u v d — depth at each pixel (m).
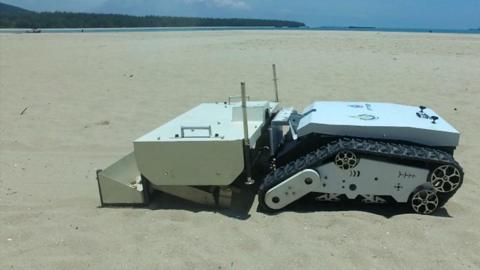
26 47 25.38
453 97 10.37
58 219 4.46
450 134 4.23
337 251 3.68
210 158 4.29
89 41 31.30
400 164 4.12
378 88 11.48
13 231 4.19
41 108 10.15
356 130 4.30
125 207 4.75
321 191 4.28
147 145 4.36
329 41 27.33
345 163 4.12
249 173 4.32
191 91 11.60
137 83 12.85
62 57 19.28
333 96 10.63
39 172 6.12
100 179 4.74
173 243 3.87
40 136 7.95
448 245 3.74
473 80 12.41
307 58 17.50
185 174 4.37
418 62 16.09
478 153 6.51
